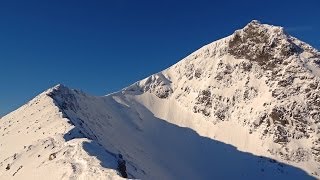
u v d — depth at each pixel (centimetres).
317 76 15388
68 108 11488
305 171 12938
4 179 7100
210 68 17375
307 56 16438
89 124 11631
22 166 7131
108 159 6084
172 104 17025
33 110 10894
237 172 12825
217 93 16250
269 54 16425
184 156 13662
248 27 17250
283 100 14900
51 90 11731
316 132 14150
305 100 14862
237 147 14138
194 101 16488
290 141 13988
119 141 12412
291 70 15712
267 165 13100
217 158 13612
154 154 13112
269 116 14588
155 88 17800
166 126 15612
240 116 15250
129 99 16950
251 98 15675
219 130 15062
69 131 7994
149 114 16238
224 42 17788
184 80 17862
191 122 15838
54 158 6438
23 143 8725
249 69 16500
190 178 12319
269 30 16938
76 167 5659
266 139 14100
